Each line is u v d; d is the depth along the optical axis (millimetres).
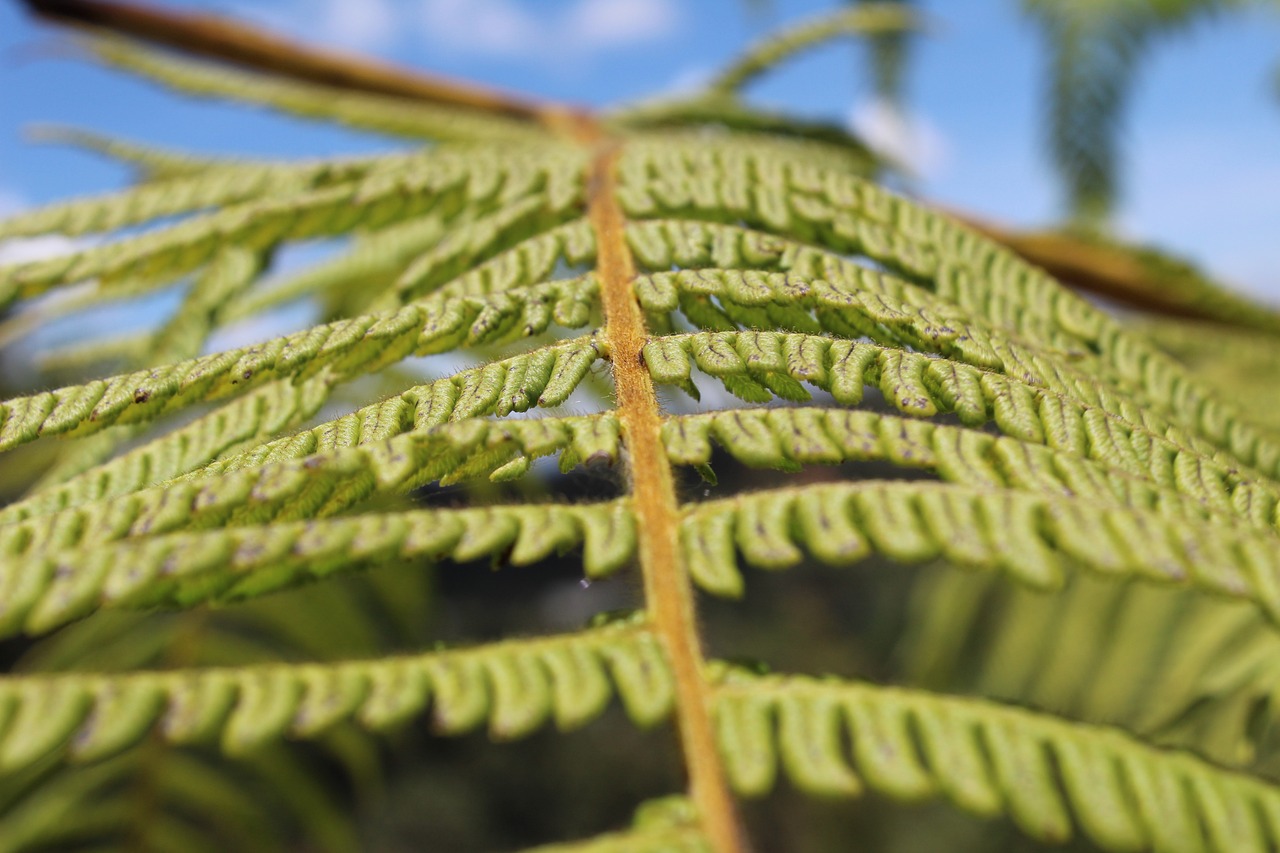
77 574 152
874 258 221
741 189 234
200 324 233
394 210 245
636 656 154
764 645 954
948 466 167
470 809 1093
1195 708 246
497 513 165
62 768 378
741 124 421
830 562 158
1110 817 144
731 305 207
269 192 247
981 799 144
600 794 1121
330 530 158
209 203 244
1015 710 150
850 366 181
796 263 209
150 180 360
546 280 208
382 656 153
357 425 178
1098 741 148
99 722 142
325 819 474
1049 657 502
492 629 1190
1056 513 158
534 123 430
